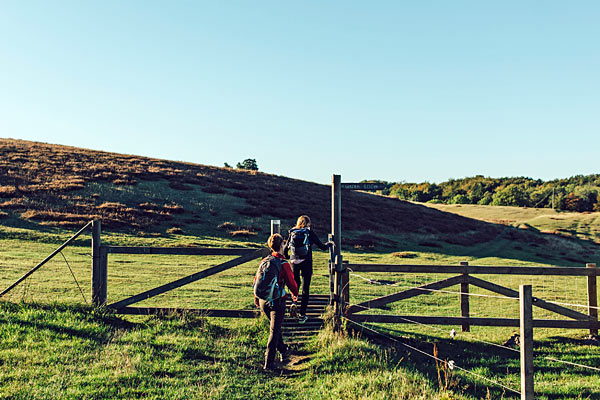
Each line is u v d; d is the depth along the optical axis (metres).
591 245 42.16
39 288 11.23
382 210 43.72
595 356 8.02
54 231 22.73
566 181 152.00
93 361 6.05
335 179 9.16
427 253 28.39
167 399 5.07
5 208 25.92
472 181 161.75
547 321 8.90
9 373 5.37
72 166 39.94
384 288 15.76
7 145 45.81
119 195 33.09
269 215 34.56
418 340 8.74
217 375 6.02
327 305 9.00
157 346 6.91
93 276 8.72
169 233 26.09
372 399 5.20
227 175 49.00
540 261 29.38
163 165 48.41
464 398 5.75
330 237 9.12
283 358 6.94
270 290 6.54
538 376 7.16
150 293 8.63
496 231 44.84
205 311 8.81
